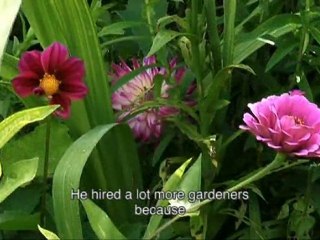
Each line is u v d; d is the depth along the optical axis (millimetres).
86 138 603
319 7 659
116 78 722
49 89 575
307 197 667
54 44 581
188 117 706
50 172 670
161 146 689
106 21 759
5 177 537
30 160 534
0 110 689
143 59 720
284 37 667
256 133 527
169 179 583
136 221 698
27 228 644
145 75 713
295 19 646
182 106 659
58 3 634
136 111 668
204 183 667
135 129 708
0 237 665
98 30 747
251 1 717
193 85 708
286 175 705
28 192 665
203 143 649
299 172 700
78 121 668
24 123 510
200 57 657
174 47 704
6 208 660
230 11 635
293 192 712
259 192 622
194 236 635
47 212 661
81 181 687
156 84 669
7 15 512
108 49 763
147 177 750
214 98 645
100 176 688
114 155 688
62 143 667
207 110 651
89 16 638
